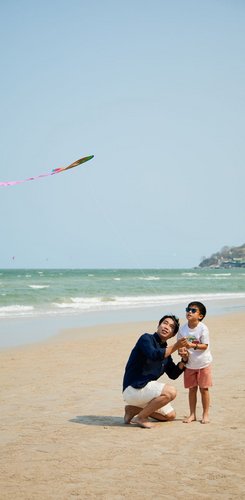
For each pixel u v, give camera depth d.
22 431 5.90
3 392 8.00
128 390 6.12
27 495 4.12
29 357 11.48
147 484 4.32
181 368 6.30
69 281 68.75
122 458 4.95
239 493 4.13
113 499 4.04
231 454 5.01
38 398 7.57
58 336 15.24
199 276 101.75
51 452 5.15
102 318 20.97
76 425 6.14
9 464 4.82
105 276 97.12
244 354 11.34
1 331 16.47
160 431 5.84
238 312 24.17
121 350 12.49
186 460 4.87
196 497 4.06
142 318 21.06
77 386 8.38
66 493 4.16
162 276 101.06
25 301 31.19
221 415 6.45
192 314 6.22
